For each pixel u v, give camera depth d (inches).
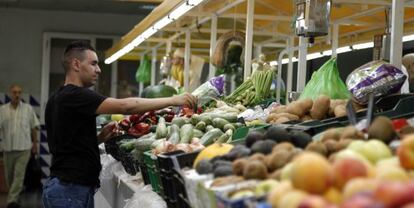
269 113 156.9
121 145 179.0
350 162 61.3
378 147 73.0
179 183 97.9
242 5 222.7
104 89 563.2
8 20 536.7
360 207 48.2
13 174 415.8
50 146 157.9
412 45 286.2
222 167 83.1
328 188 60.1
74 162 151.1
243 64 231.9
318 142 80.2
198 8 234.4
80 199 150.9
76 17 548.7
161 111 195.9
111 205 202.1
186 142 145.6
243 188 71.3
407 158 64.5
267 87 199.6
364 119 100.6
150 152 141.3
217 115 157.6
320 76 147.4
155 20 227.5
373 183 55.5
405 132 85.8
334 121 118.0
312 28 156.3
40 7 529.7
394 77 122.9
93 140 154.5
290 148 82.0
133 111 149.0
